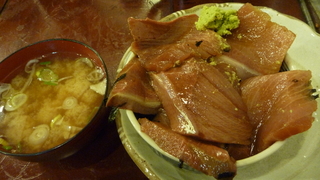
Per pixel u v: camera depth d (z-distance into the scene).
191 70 0.16
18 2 0.32
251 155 0.16
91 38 0.28
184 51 0.17
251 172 0.17
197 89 0.15
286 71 0.16
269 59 0.18
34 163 0.19
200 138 0.14
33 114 0.19
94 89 0.20
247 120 0.16
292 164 0.17
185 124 0.14
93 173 0.19
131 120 0.16
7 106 0.19
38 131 0.18
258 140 0.16
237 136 0.15
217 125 0.15
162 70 0.17
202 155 0.14
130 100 0.16
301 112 0.14
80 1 0.32
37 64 0.22
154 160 0.16
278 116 0.15
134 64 0.17
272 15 0.23
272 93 0.16
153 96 0.17
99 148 0.20
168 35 0.19
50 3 0.32
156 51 0.18
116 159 0.19
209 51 0.17
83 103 0.19
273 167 0.17
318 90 0.19
